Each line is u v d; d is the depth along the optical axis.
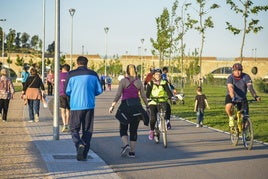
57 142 11.62
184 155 10.39
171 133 14.65
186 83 76.94
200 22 31.48
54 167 8.56
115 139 12.91
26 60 99.94
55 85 11.94
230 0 22.67
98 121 18.16
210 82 90.06
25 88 16.72
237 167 9.01
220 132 14.98
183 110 24.66
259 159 9.95
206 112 23.38
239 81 11.70
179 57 53.34
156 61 96.19
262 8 22.50
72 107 9.44
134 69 10.19
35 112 16.80
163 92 12.09
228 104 11.84
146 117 10.00
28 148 10.66
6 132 13.50
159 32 40.91
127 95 10.03
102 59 103.06
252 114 22.98
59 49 11.89
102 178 7.75
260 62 95.75
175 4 40.56
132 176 8.09
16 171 8.14
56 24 11.84
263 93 57.12
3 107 16.56
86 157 9.45
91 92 9.52
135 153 10.63
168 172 8.47
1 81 16.55
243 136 11.52
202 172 8.49
